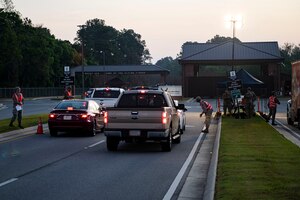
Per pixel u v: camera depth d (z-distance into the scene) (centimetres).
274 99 2753
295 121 2555
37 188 1005
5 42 9756
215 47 8662
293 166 1169
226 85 3588
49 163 1349
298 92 2469
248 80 3778
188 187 1037
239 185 937
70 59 12175
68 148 1705
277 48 8681
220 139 1817
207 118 2294
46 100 8144
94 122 2150
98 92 2753
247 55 8431
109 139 1617
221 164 1203
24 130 2338
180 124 2088
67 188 1005
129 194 954
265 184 945
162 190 998
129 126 1576
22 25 11075
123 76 13400
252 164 1200
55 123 2095
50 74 11169
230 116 3291
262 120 2916
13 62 9950
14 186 1025
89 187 1017
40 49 10544
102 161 1394
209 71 15388
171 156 1510
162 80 10338
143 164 1342
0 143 1856
